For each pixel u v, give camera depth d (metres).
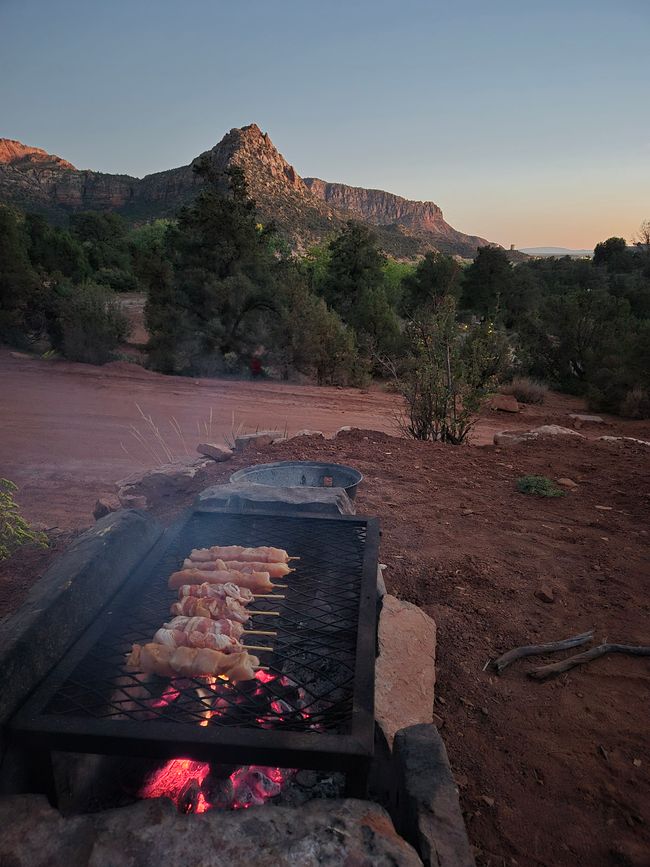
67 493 8.05
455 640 3.74
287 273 25.67
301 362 23.12
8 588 4.39
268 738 1.89
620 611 4.11
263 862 1.66
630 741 2.94
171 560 3.22
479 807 2.55
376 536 3.46
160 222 97.19
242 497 4.33
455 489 6.43
